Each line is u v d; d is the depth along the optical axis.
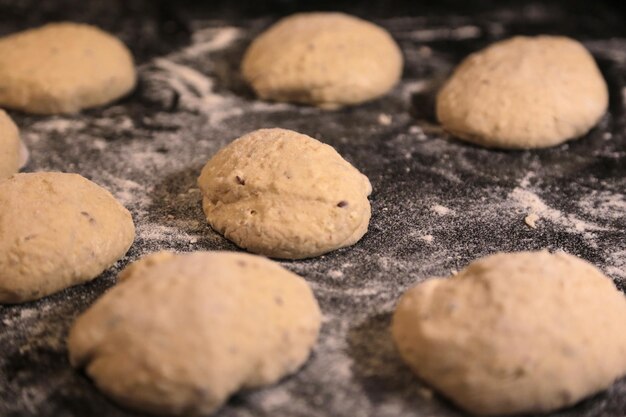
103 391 0.34
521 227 0.42
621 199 0.43
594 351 0.33
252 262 0.36
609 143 0.47
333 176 0.40
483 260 0.36
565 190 0.44
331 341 0.36
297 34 0.53
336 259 0.40
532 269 0.35
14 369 0.35
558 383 0.33
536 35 0.59
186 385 0.32
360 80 0.51
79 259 0.38
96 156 0.47
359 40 0.53
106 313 0.34
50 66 0.50
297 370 0.35
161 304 0.33
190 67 0.56
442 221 0.42
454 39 0.59
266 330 0.34
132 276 0.35
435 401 0.34
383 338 0.36
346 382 0.34
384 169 0.46
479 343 0.33
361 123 0.50
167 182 0.45
